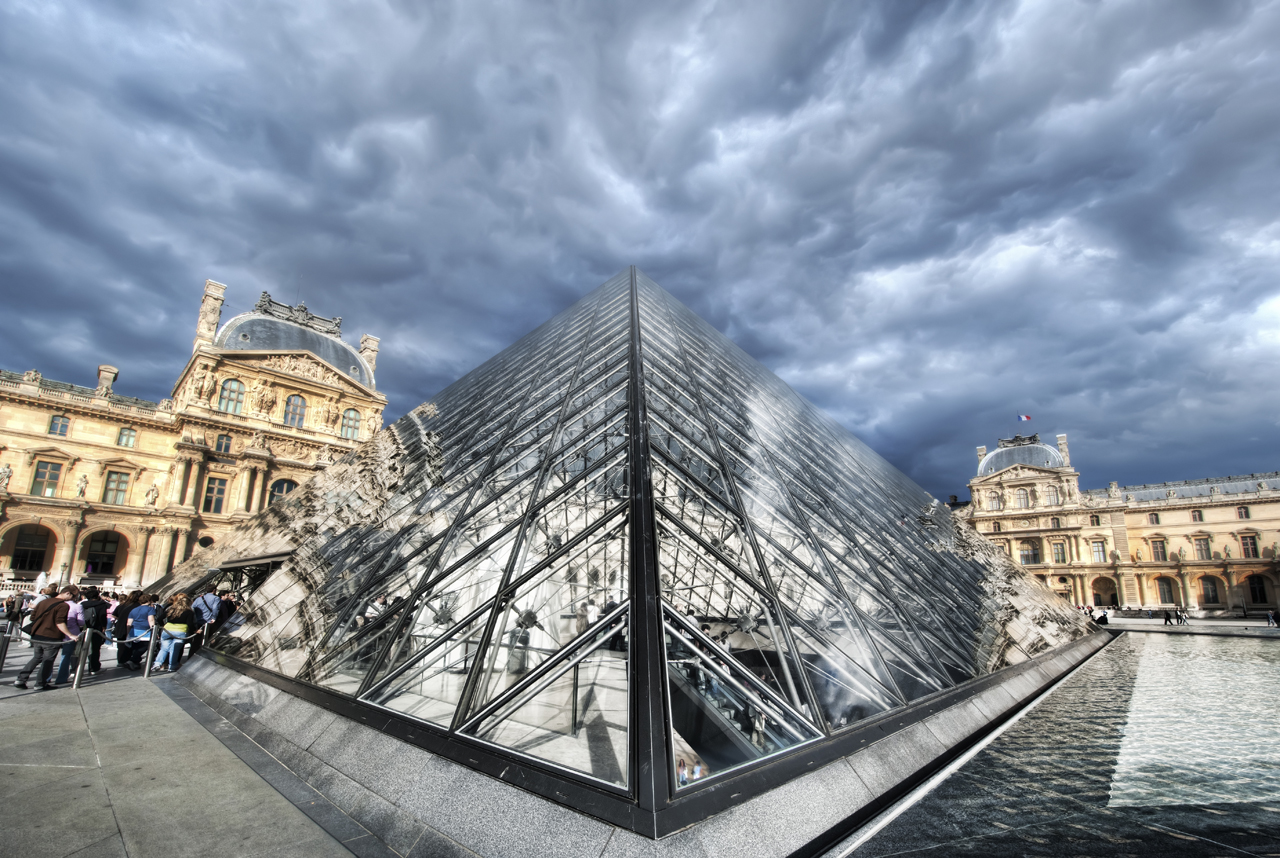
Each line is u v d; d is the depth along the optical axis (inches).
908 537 695.1
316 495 759.1
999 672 472.7
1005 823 210.5
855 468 927.0
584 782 189.5
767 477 498.3
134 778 253.4
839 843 193.5
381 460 758.5
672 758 187.8
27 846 185.2
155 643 568.4
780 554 363.3
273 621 469.1
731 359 1132.5
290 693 343.6
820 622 345.1
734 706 261.3
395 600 380.2
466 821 190.9
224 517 2284.7
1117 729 360.8
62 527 2032.5
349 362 3181.6
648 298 1023.0
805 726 247.4
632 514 305.3
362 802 220.7
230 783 250.1
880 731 272.8
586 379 590.6
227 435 2370.8
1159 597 3248.0
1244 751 308.0
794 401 1214.9
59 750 290.5
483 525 412.2
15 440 2034.9
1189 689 533.6
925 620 461.4
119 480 2207.2
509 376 880.9
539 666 248.4
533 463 474.0
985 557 944.9
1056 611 985.5
